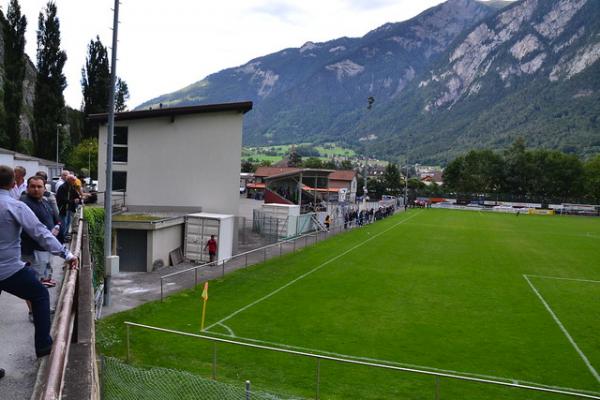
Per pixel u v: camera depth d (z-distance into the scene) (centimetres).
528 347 1759
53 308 776
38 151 6244
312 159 18862
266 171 12325
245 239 4212
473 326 1983
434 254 3800
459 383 1446
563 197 12725
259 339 1761
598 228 6688
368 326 1944
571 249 4366
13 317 734
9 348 615
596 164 12750
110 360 1383
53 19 6203
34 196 759
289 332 1847
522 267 3353
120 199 3519
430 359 1622
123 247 2831
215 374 1411
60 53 6241
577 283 2869
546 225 6994
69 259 556
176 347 1652
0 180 520
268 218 4425
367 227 5759
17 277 522
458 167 13638
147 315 1984
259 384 1383
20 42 5609
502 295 2522
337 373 1489
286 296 2370
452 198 12300
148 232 2841
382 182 13525
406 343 1766
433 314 2139
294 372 1487
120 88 8962
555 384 1455
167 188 3547
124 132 3525
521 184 12875
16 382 524
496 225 6675
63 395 647
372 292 2497
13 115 5575
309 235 4681
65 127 6619
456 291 2580
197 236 3136
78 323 838
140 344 1659
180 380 1284
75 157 7138
